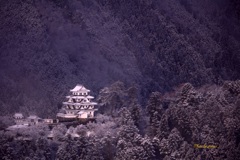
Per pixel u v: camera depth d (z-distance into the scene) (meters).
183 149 160.38
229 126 163.62
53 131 163.38
